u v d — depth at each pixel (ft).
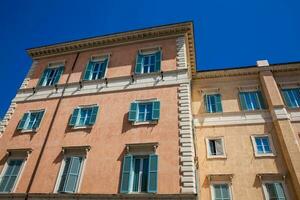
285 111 65.00
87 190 48.26
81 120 61.62
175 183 44.86
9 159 58.44
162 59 68.59
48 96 69.87
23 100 71.36
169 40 73.20
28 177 53.57
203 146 64.44
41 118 64.59
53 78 76.23
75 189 48.93
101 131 56.95
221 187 56.90
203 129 67.67
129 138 53.83
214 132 66.54
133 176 48.55
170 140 51.13
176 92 59.62
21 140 61.36
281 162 58.18
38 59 84.02
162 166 47.65
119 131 55.72
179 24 73.10
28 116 66.18
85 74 71.97
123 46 76.89
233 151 61.98
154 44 73.67
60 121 62.28
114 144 53.83
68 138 57.98
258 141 63.10
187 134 50.90
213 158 61.72
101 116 60.03
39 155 56.80
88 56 78.07
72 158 53.31
